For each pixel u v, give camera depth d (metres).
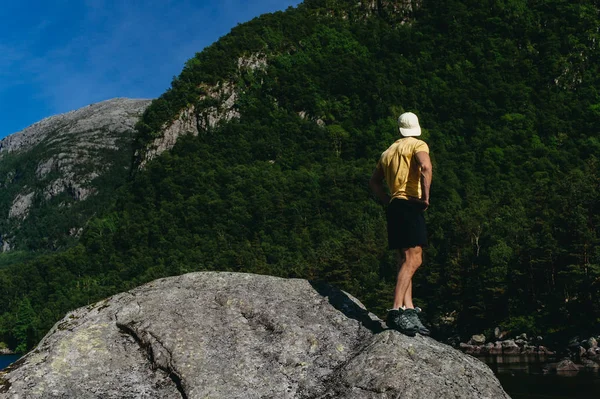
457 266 69.88
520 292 61.12
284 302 4.83
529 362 37.09
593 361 33.38
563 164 144.38
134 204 175.00
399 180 4.66
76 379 3.97
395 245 4.62
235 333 4.41
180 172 177.75
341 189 152.12
